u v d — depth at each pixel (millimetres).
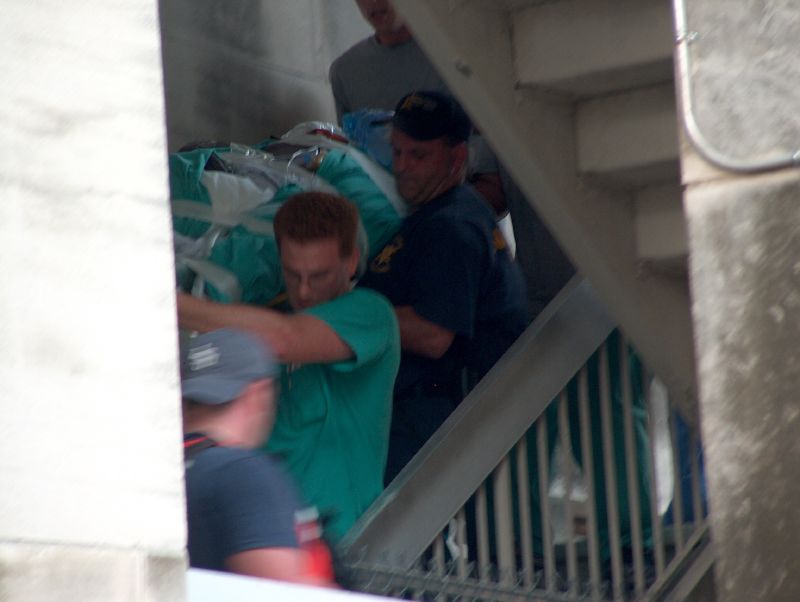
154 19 9930
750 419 12266
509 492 18078
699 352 12523
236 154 21047
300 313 17625
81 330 9406
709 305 12516
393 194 20453
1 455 9062
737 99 12609
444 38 19172
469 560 18766
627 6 18859
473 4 19359
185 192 20375
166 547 9492
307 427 17391
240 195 20281
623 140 19562
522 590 15859
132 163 9703
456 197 20219
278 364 17406
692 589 18938
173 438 9609
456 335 19781
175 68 25297
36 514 9117
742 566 12156
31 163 9367
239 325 17141
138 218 9672
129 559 9344
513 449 19000
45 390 9242
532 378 18469
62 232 9414
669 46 18578
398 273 19797
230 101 26188
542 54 19406
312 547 12062
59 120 9492
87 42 9664
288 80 27266
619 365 20250
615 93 19656
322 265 18141
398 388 19531
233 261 19844
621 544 20000
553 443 19922
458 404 20016
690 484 20625
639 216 20094
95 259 9500
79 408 9336
